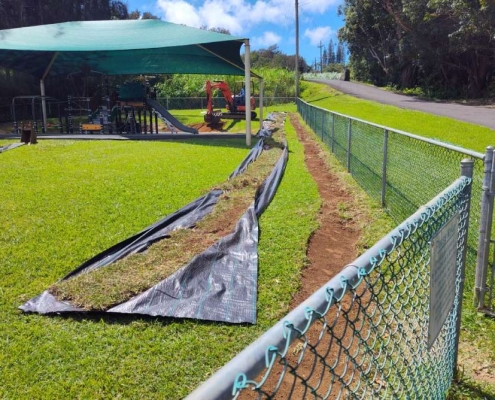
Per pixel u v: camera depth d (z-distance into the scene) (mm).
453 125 15758
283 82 42094
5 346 3111
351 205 6582
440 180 4848
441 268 2193
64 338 3223
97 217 6105
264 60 75000
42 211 6359
